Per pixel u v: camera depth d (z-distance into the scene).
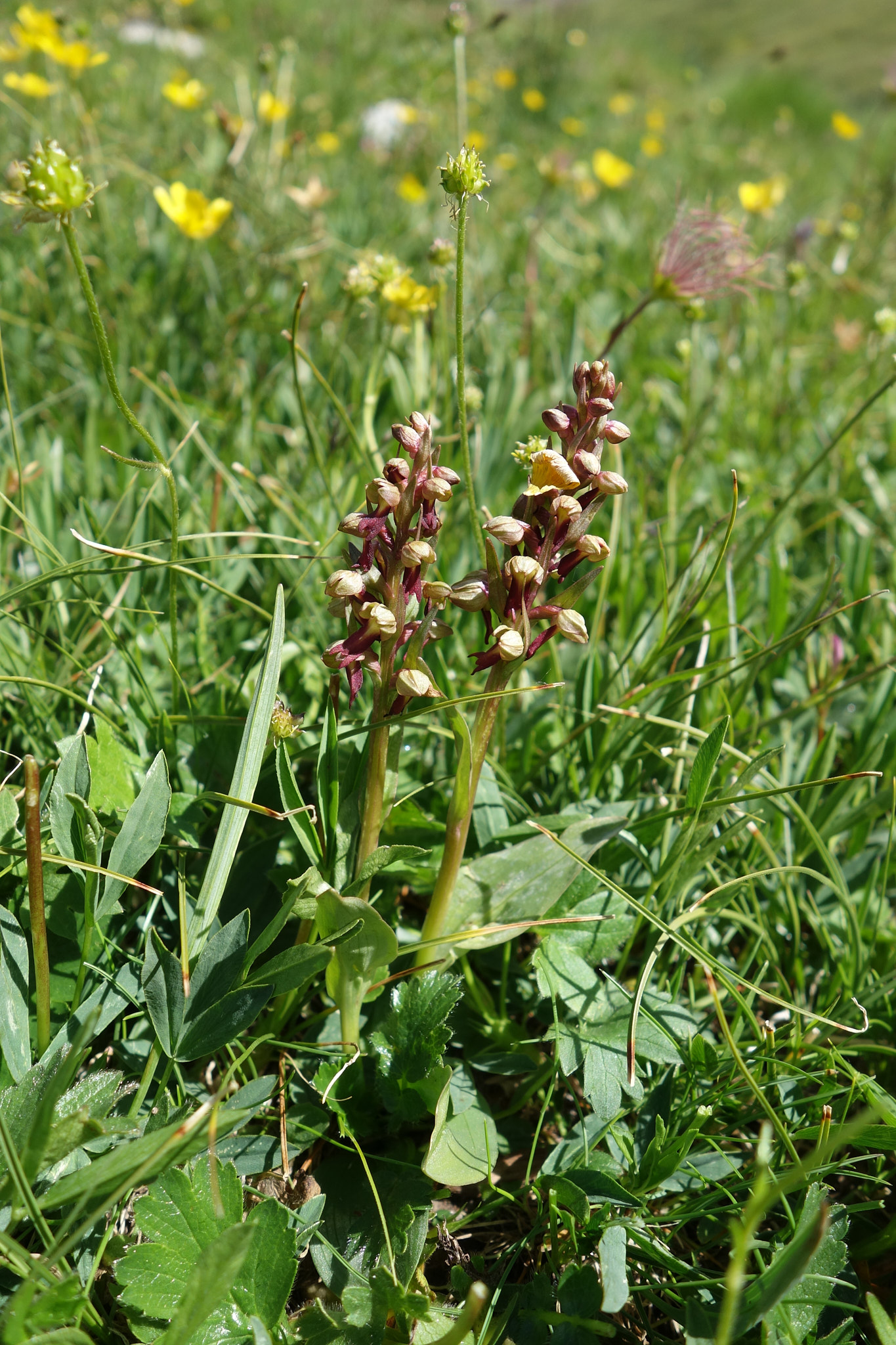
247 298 0.71
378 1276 0.31
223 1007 0.32
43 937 0.31
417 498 0.31
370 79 1.55
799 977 0.39
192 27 1.70
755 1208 0.27
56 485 0.50
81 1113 0.29
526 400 0.63
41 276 0.65
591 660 0.44
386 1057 0.34
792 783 0.44
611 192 1.32
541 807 0.43
